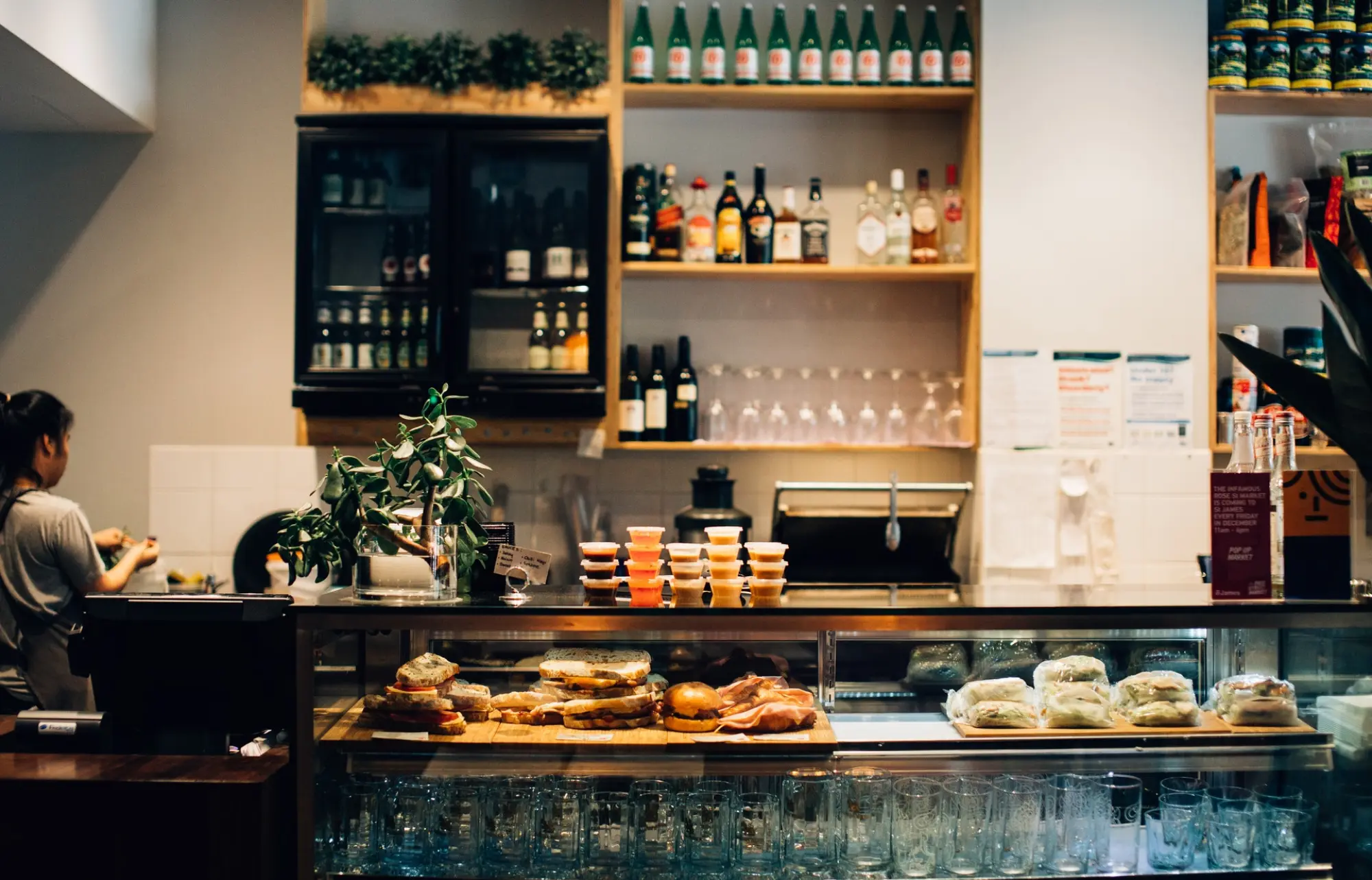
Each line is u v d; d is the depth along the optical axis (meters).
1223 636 2.12
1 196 3.97
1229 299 3.95
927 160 3.92
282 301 3.99
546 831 1.97
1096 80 3.62
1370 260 1.99
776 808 1.97
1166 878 2.00
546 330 3.56
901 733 2.05
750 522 3.49
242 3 3.99
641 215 3.66
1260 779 2.08
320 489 2.08
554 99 3.55
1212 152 3.63
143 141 3.98
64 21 3.27
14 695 2.99
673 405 3.76
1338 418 2.01
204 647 2.00
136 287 3.98
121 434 3.97
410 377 3.46
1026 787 2.01
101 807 1.84
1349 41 3.72
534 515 3.89
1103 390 3.60
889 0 3.91
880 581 3.56
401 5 3.88
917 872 1.96
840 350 3.93
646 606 2.00
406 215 3.57
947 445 3.61
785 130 3.92
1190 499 3.58
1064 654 2.13
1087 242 3.61
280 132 3.99
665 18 3.92
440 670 2.04
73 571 3.04
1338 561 2.08
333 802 1.99
